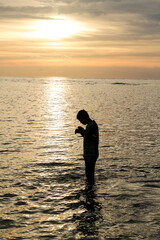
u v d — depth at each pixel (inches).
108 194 234.7
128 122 703.1
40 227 177.5
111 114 879.7
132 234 167.6
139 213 197.5
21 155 368.5
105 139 485.7
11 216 193.8
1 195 232.5
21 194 235.0
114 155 374.3
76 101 1454.2
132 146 431.5
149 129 597.6
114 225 179.3
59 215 194.9
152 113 917.8
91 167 268.1
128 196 230.1
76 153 384.5
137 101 1492.4
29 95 1904.5
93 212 199.2
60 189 246.7
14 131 548.7
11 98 1561.3
